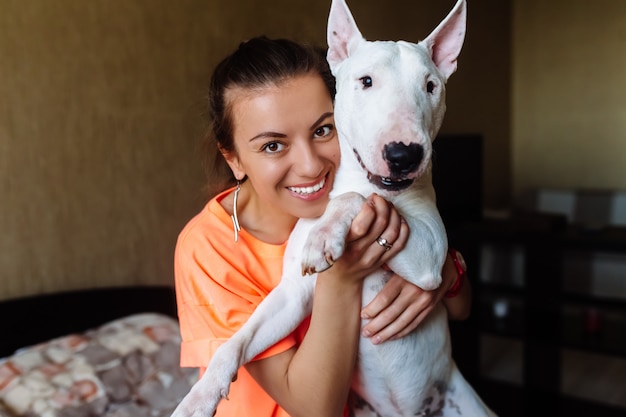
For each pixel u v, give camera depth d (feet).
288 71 3.62
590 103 15.75
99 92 8.96
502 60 16.26
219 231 3.95
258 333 3.61
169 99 9.70
